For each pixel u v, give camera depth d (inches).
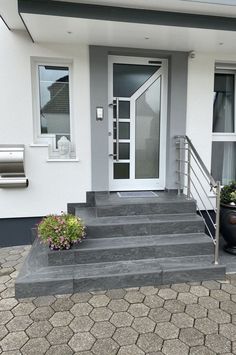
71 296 116.3
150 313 105.8
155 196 169.0
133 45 157.2
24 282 114.7
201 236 145.6
